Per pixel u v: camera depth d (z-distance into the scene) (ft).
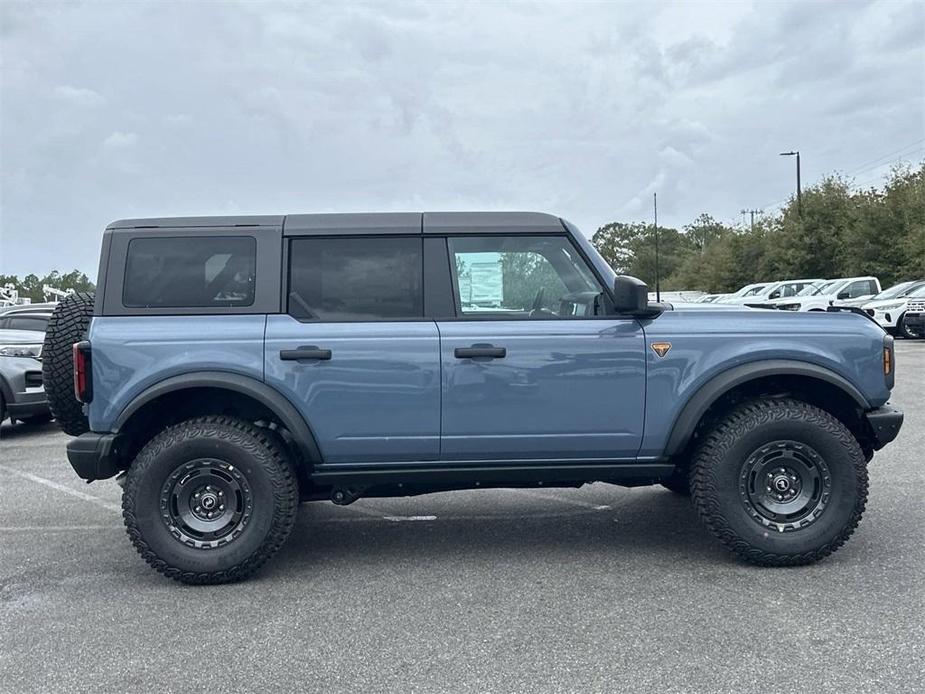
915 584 13.07
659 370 14.05
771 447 13.89
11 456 26.68
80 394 13.53
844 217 124.36
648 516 17.87
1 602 13.23
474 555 15.35
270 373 13.66
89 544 16.61
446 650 10.99
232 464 13.70
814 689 9.62
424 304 14.16
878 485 19.49
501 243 14.40
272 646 11.26
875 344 14.32
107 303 13.89
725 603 12.45
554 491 20.56
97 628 12.04
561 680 10.01
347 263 14.20
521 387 13.94
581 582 13.62
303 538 16.78
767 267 139.74
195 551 13.70
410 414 13.91
